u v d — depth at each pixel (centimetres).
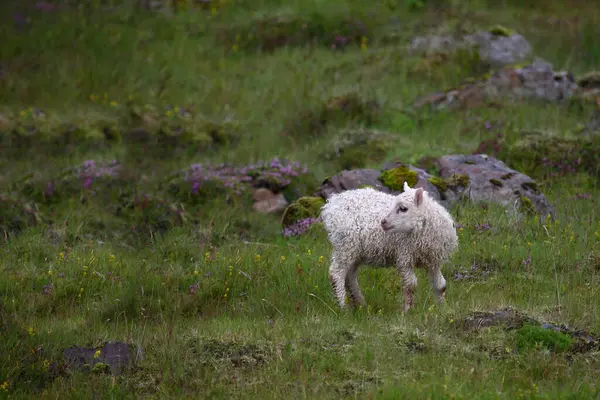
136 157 3169
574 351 1449
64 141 3303
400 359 1434
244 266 2041
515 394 1261
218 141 3350
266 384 1364
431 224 1673
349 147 3064
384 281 1958
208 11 4956
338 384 1348
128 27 4697
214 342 1556
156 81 3991
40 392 1391
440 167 2619
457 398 1229
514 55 3928
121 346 1541
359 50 4272
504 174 2502
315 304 1811
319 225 2381
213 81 3988
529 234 2173
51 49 4341
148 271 2067
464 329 1556
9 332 1609
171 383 1397
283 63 4153
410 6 4822
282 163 2933
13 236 2341
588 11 4872
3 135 3278
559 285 1830
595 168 2781
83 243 2345
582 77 3591
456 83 3688
